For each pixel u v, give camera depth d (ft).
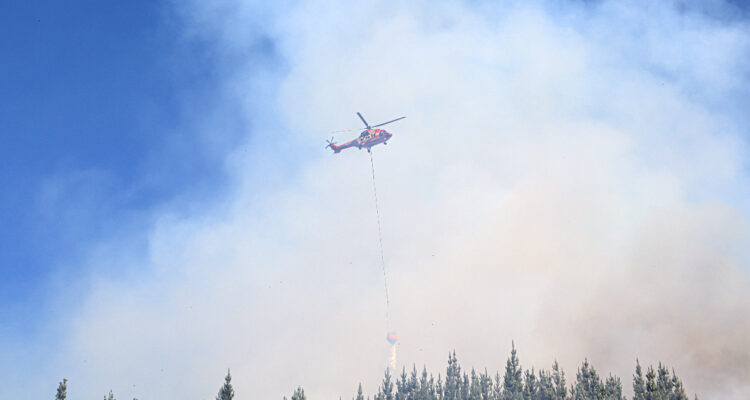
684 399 438.40
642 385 455.63
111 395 383.24
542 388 420.77
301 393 420.36
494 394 473.26
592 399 407.85
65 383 353.51
